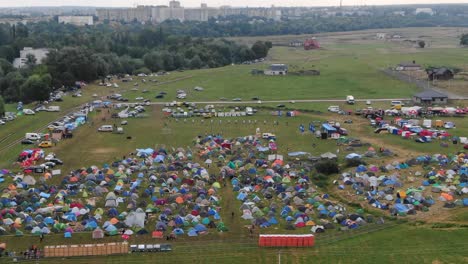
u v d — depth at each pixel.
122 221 112.31
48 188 131.75
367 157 158.12
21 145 174.38
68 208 117.94
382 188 131.75
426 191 130.00
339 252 98.62
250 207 119.50
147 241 104.12
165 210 117.38
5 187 132.75
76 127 199.12
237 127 198.62
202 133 189.88
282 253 98.44
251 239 104.69
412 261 94.88
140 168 147.38
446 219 113.50
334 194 130.50
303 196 126.31
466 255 96.81
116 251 98.94
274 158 156.50
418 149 166.62
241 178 139.25
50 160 154.12
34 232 107.06
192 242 103.62
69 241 104.00
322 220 112.50
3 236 105.75
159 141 179.38
